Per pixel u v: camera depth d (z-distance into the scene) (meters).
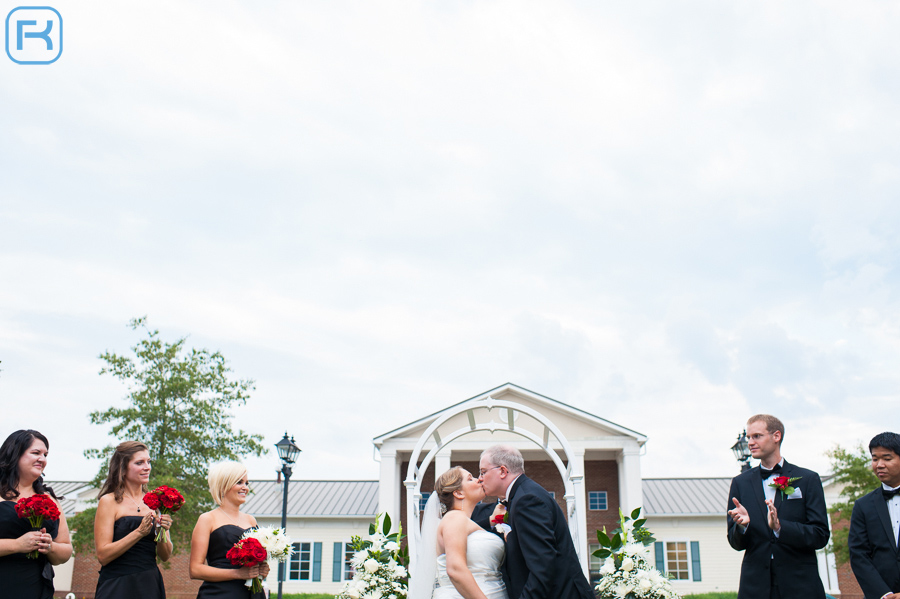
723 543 26.48
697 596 25.27
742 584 4.91
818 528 4.76
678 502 27.62
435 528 4.53
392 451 22.59
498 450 4.26
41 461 4.59
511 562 4.02
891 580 4.62
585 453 25.62
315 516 27.52
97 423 19.47
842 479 20.52
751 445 5.07
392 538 7.95
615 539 7.43
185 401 20.25
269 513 27.73
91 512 19.02
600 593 7.41
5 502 4.40
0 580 4.16
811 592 4.67
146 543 4.93
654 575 7.21
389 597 7.35
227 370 21.27
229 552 4.99
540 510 3.89
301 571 27.12
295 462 15.16
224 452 20.16
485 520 5.57
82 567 26.73
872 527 4.78
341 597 7.49
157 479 18.80
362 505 28.41
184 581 26.28
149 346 20.55
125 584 4.73
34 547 4.22
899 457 4.71
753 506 4.98
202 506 19.92
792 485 4.93
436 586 4.41
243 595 5.05
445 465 22.42
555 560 3.79
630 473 22.34
